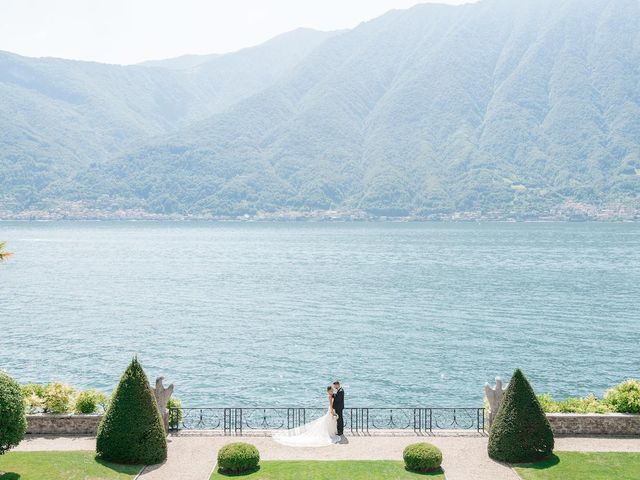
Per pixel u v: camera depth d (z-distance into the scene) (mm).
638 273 140500
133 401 27562
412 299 104125
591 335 75438
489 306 96500
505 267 155625
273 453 29328
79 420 31234
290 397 52188
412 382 56406
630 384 32625
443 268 154000
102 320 86562
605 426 30891
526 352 67062
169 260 182500
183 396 52406
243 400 51375
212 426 44594
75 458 27391
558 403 33344
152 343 71875
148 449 27453
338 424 31641
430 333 77000
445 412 47938
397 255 195875
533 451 27562
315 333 77375
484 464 27688
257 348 69312
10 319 87125
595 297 105062
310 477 26219
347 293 111750
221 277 138375
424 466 26828
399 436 31609
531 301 101125
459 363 62812
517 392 28078
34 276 140625
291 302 102125
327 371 60125
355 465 27516
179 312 93125
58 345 70750
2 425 25062
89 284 126625
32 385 33312
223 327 81375
